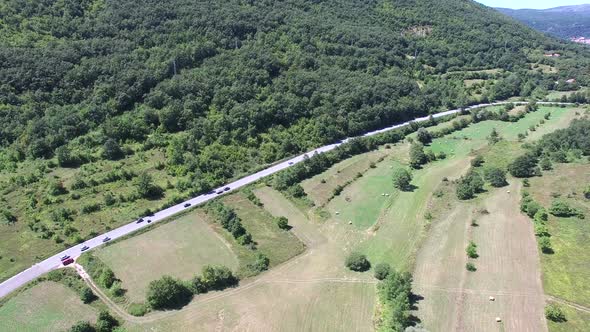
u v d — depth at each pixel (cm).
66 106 16150
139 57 18388
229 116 17212
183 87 17600
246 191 14438
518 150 17962
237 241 12038
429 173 16475
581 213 13000
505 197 14375
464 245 12081
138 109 16875
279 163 16475
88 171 14225
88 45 17912
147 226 12394
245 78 18950
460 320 9562
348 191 15188
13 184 13400
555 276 10800
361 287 10606
